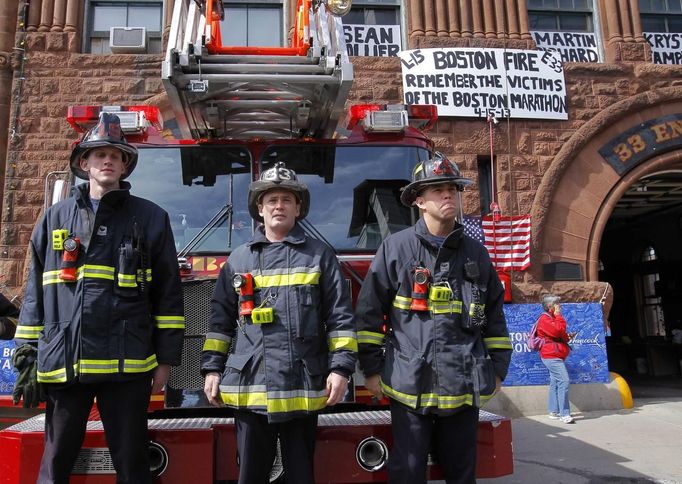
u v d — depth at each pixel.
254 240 3.22
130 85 9.73
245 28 10.55
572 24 11.29
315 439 3.24
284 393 2.94
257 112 4.56
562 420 8.45
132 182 4.35
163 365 3.22
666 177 12.20
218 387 3.12
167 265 3.27
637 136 10.47
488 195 10.20
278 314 3.06
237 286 3.11
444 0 10.59
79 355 2.94
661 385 13.41
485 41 10.46
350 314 3.13
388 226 4.33
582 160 10.28
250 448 3.02
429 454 3.38
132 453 3.05
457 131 10.12
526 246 9.65
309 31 4.55
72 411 3.02
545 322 8.72
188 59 4.02
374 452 3.42
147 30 10.41
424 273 3.23
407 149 4.53
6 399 4.69
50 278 3.10
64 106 9.62
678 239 16.20
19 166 9.41
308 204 3.47
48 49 9.78
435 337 3.14
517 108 10.24
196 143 4.43
